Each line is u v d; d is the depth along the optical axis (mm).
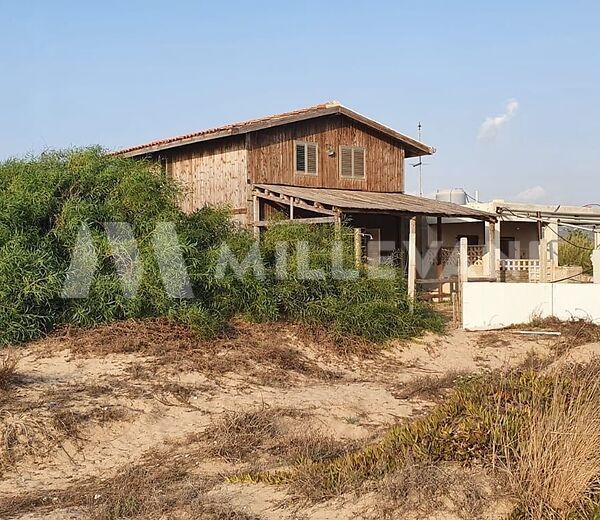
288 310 14992
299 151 20234
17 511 7059
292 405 10570
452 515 6262
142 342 12539
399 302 15859
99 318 13141
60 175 14250
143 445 9078
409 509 6359
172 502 6945
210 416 10039
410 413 10672
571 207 28109
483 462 7012
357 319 14859
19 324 12281
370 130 22078
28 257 12695
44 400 9742
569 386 7719
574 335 15492
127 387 10633
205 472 8039
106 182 14625
